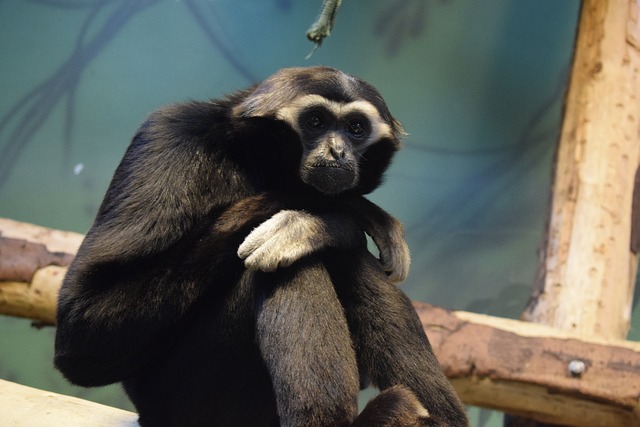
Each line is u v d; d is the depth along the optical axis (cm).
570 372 780
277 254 458
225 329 488
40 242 834
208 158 520
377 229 526
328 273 486
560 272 954
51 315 834
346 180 544
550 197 1012
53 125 1402
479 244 1442
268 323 456
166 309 482
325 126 554
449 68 1454
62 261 826
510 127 1459
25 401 538
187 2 1440
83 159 1397
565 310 934
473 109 1459
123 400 1404
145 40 1430
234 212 498
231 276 492
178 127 520
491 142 1460
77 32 1427
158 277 481
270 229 470
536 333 805
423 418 460
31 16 1425
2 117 1402
